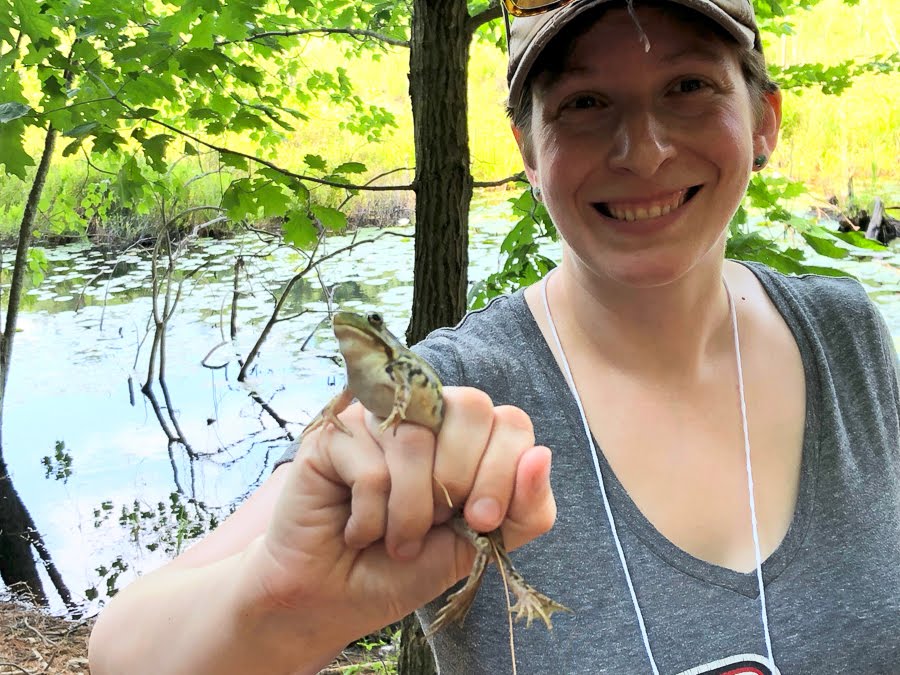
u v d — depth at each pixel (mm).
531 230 1032
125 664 352
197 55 1057
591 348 487
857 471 464
